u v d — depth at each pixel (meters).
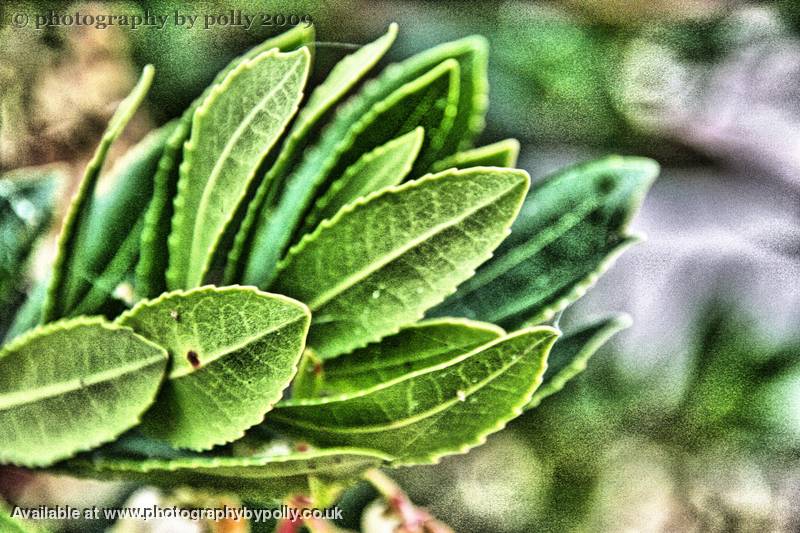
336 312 0.29
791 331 0.61
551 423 0.54
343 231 0.28
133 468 0.29
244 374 0.27
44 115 0.44
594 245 0.32
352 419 0.28
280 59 0.27
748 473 0.56
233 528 0.32
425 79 0.30
